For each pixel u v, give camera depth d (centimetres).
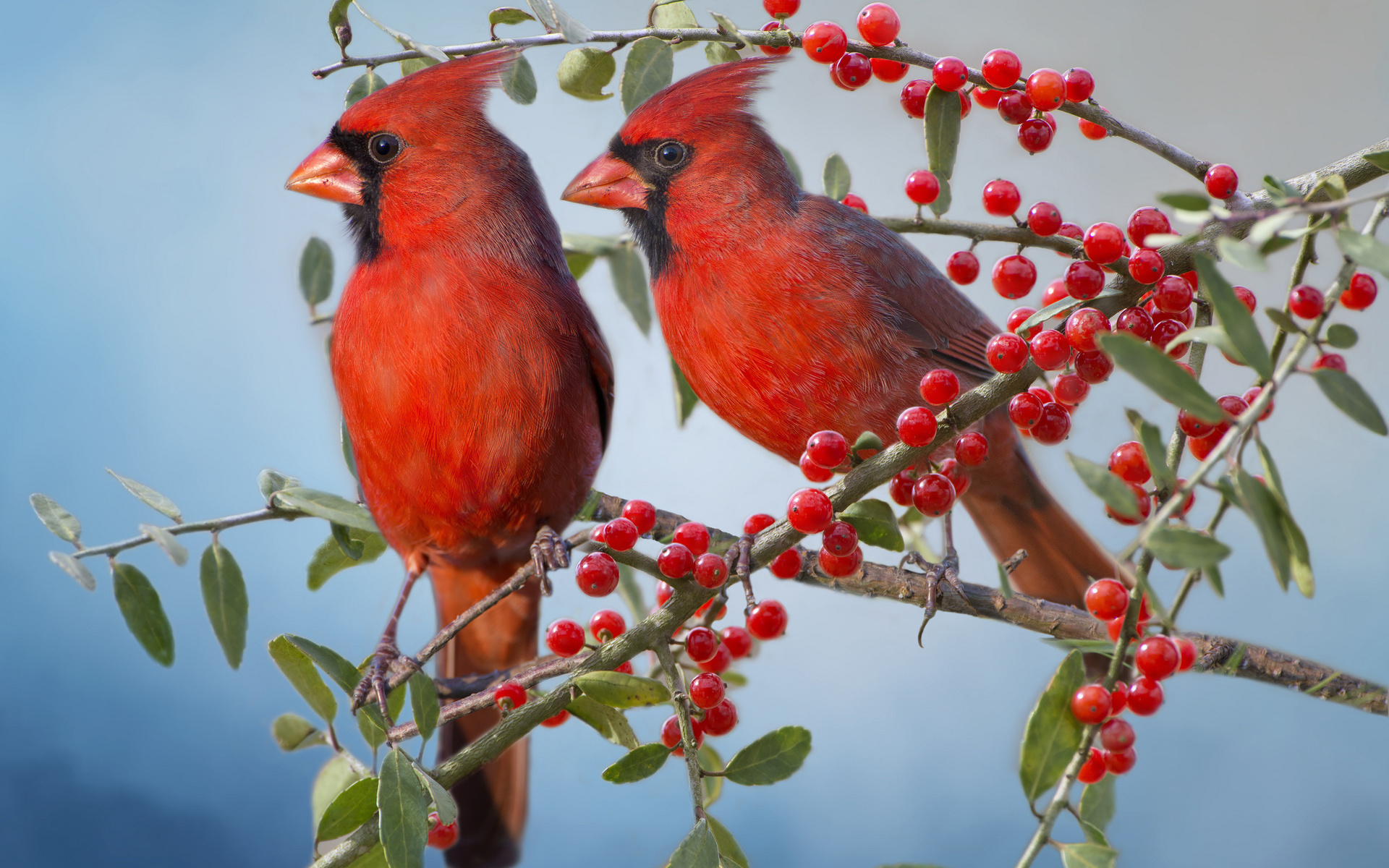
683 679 315
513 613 448
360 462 412
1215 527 297
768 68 458
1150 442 234
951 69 340
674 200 453
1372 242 217
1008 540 513
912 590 396
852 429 463
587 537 321
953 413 295
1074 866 269
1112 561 501
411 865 278
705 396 477
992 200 355
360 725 312
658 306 470
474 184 410
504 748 305
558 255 434
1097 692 282
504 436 398
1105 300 303
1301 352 223
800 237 451
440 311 396
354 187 416
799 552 358
